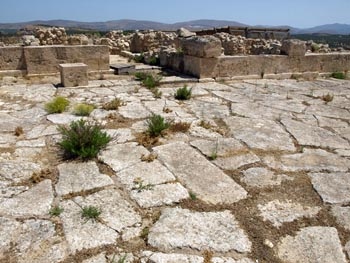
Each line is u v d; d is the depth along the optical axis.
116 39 17.53
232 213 3.17
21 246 2.65
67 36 14.47
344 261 2.63
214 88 8.70
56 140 4.71
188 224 2.97
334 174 4.04
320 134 5.45
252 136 5.16
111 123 5.52
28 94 7.47
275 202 3.38
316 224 3.06
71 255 2.57
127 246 2.69
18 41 14.38
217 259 2.58
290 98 7.95
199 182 3.69
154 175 3.79
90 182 3.60
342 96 8.35
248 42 15.68
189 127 5.36
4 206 3.14
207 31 18.84
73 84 8.28
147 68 10.92
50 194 3.37
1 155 4.20
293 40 10.79
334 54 11.47
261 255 2.65
